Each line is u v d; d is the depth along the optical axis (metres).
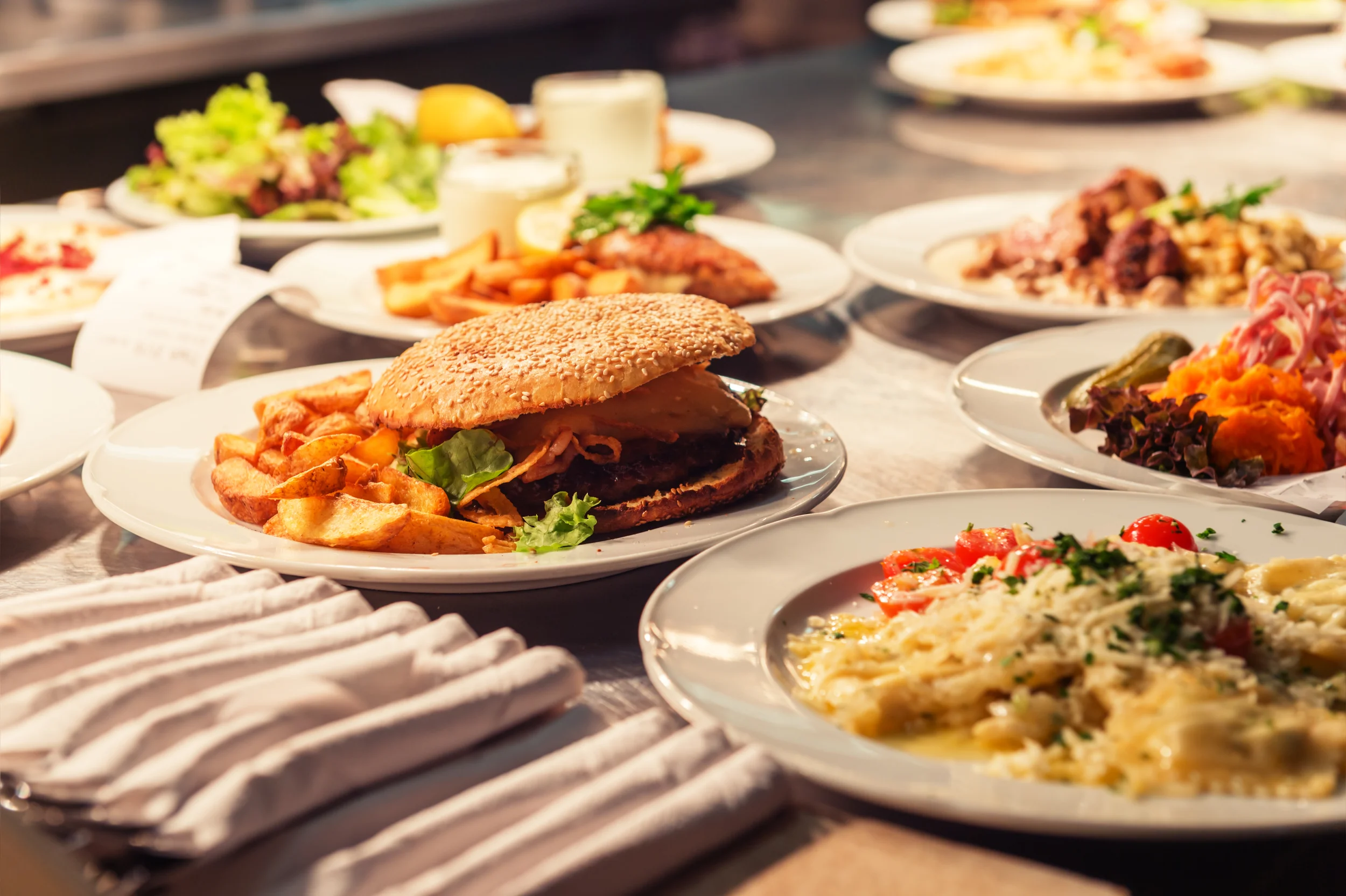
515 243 2.50
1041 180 3.37
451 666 0.98
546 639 1.27
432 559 1.27
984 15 5.13
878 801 0.90
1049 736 0.99
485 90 6.13
